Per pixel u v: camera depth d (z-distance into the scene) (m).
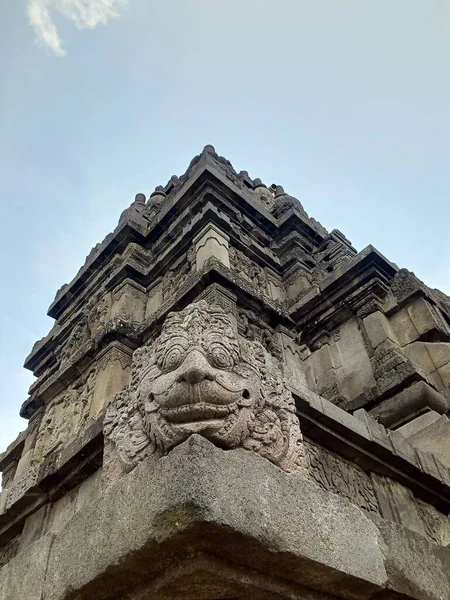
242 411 3.28
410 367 7.29
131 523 2.76
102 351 9.26
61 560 3.19
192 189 11.33
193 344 3.46
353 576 2.97
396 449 4.94
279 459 3.37
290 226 12.67
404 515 4.73
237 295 8.90
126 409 3.71
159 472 2.79
